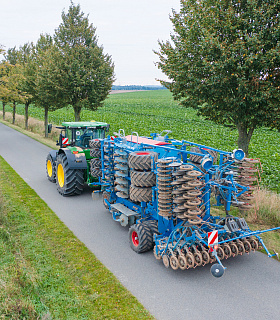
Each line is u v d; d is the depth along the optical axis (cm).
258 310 438
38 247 627
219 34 775
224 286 501
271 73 757
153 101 8119
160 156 637
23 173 1299
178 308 445
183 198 513
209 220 585
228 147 1995
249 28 729
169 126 3331
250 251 598
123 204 766
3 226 716
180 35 873
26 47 3278
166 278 528
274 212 773
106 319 420
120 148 711
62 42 1866
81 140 1062
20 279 490
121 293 480
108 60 1948
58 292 477
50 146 1978
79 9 1861
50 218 795
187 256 518
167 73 918
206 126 3391
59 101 1972
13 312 414
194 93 850
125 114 4956
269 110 771
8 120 3897
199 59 805
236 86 776
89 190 1088
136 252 624
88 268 552
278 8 716
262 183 1121
